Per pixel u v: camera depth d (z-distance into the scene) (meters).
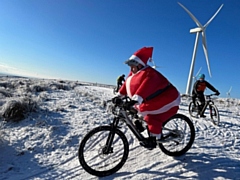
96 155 4.44
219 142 5.68
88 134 3.73
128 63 3.85
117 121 3.93
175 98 4.00
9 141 5.04
